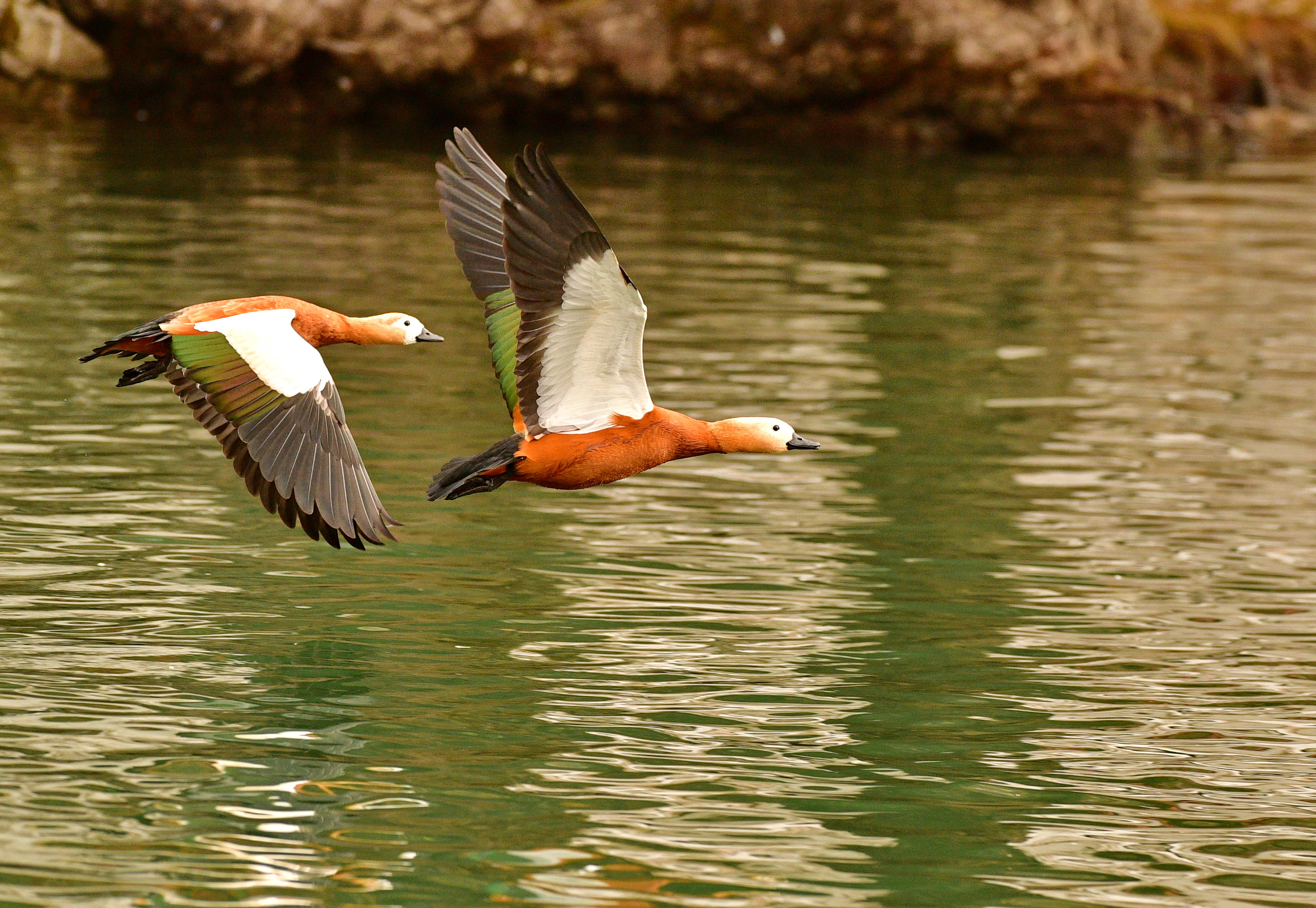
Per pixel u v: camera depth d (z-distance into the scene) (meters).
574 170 33.81
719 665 11.28
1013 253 27.88
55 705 10.02
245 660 10.94
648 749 9.88
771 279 24.80
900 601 12.75
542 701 10.52
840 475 16.06
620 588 12.75
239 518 13.88
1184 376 20.41
